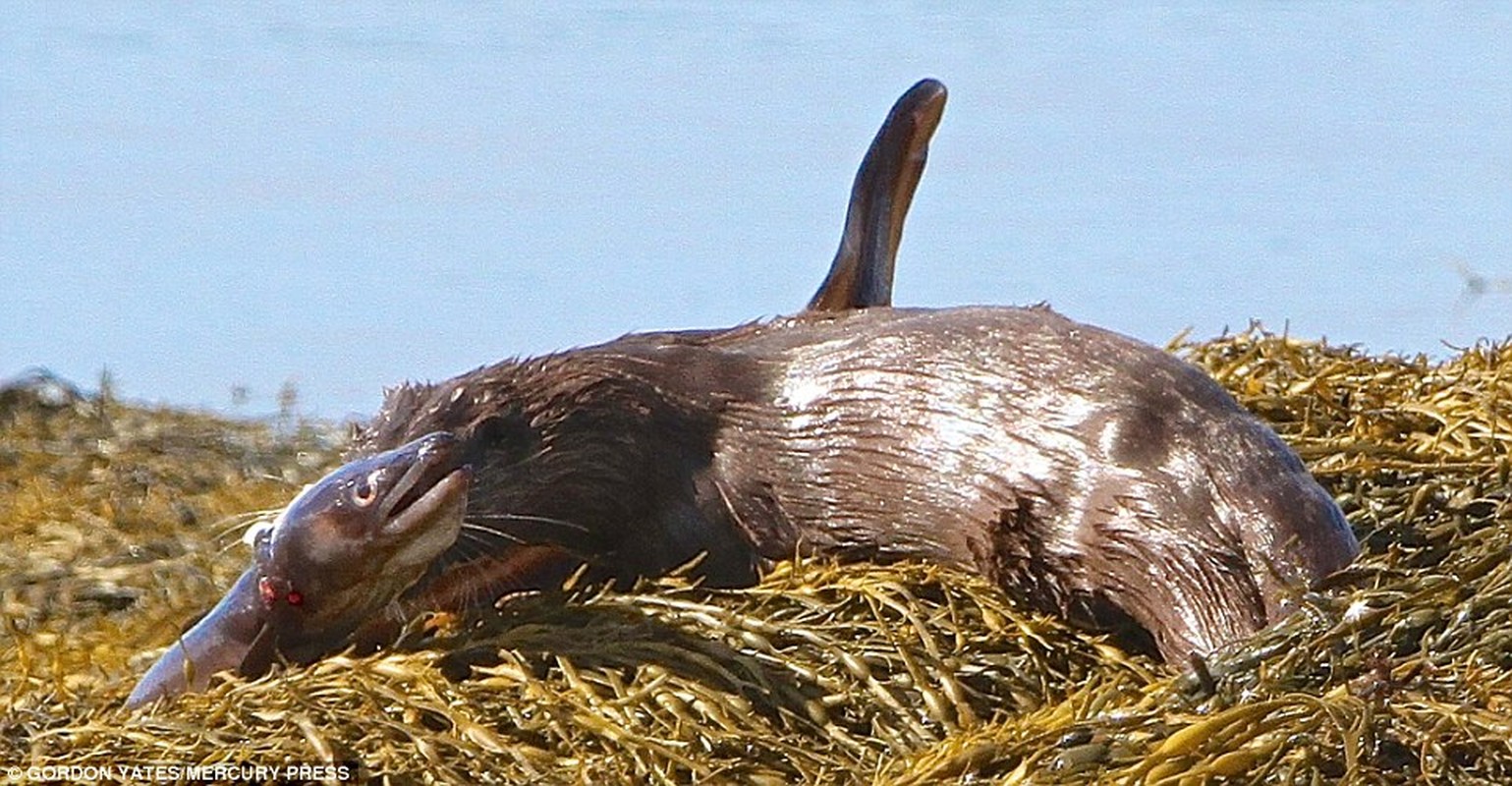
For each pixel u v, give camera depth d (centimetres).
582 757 2653
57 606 4003
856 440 3212
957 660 2886
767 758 2673
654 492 3306
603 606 3020
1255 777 2409
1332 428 3534
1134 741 2491
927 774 2508
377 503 2916
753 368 3362
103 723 2767
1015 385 3111
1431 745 2412
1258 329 3981
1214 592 2853
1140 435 2978
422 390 3359
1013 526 3036
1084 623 2998
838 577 3081
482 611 3089
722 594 3075
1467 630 2653
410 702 2738
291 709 2725
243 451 4969
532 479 3269
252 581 3012
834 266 3872
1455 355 4734
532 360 3375
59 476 4747
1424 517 3147
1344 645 2633
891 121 3881
